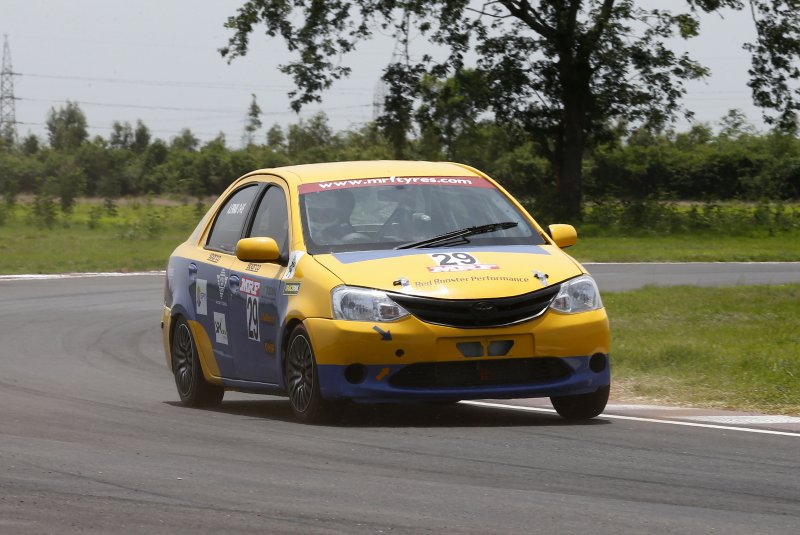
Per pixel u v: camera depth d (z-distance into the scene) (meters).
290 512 18.70
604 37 182.38
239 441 26.11
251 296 31.17
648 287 84.12
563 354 27.92
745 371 39.34
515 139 198.25
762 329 56.88
